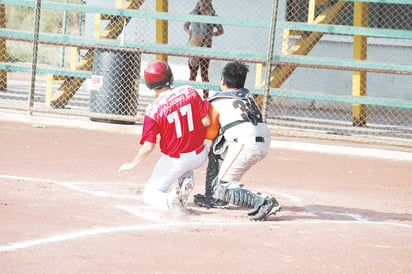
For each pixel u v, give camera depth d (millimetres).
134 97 40375
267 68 36844
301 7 53469
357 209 22453
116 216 18609
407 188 27703
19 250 14352
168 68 18828
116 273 13195
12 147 30750
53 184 22953
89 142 34344
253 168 30047
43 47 85062
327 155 35188
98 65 39875
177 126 18609
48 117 40000
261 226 18672
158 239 16250
